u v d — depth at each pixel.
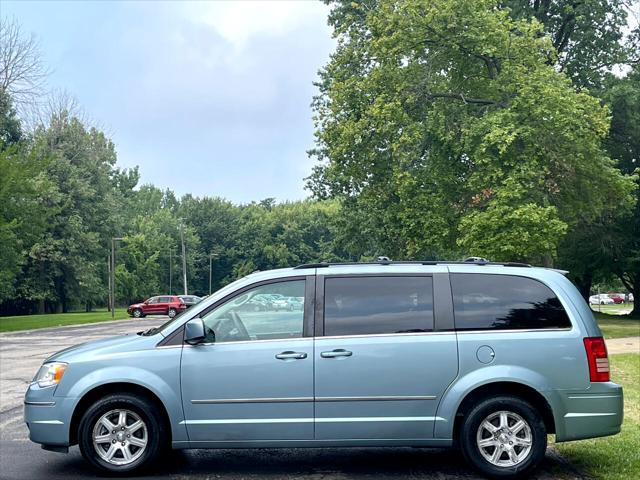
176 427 5.88
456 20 21.81
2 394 10.96
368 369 5.84
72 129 62.16
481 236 20.34
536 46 22.11
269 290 6.18
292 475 6.02
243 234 118.62
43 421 5.95
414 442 5.84
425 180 22.81
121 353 6.04
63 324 36.75
